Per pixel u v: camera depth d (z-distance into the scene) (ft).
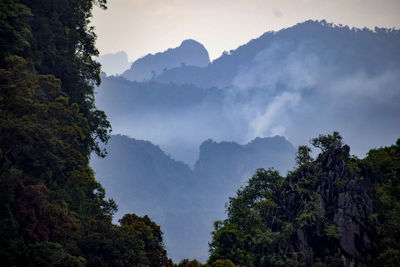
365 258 450.71
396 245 445.37
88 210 477.36
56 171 445.78
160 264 499.51
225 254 502.38
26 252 331.57
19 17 488.44
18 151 391.04
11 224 347.56
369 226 463.01
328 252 461.78
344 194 479.82
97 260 389.60
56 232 384.47
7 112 406.82
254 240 488.44
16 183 367.45
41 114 430.61
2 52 462.60
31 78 456.86
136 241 435.12
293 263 465.47
